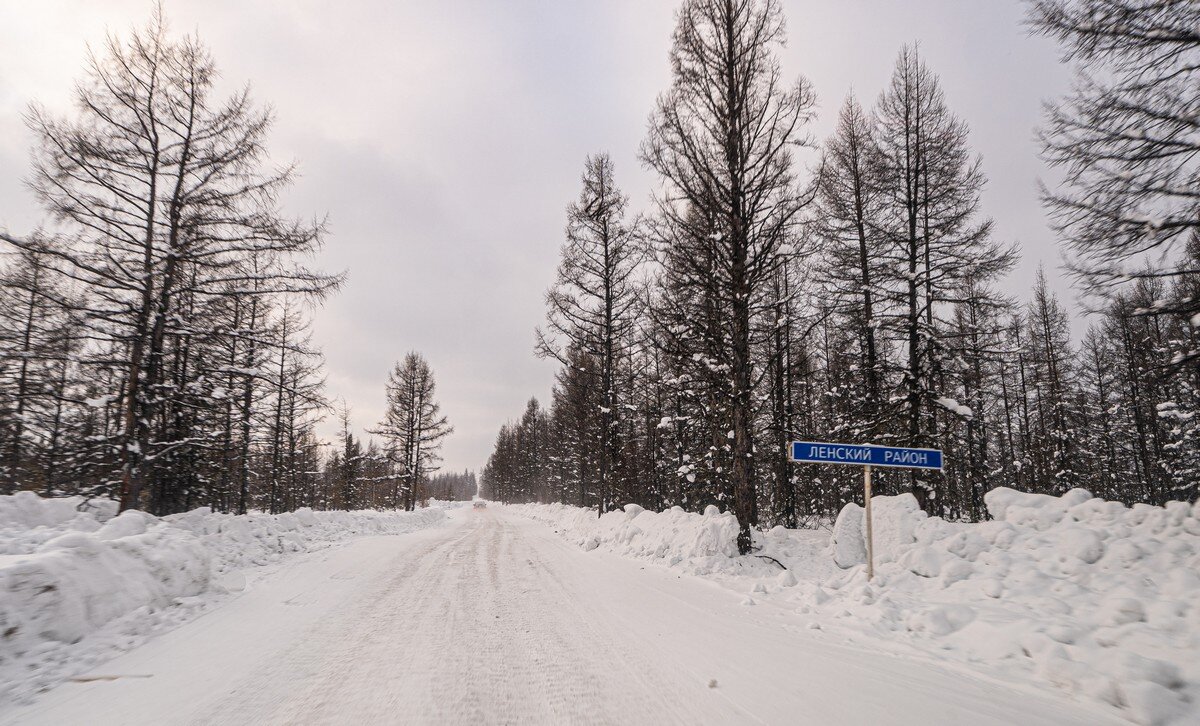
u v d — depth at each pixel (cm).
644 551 1136
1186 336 1812
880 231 1497
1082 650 400
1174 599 485
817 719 323
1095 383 3006
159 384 1134
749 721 321
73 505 1073
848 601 625
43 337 1011
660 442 2411
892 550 805
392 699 356
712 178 1057
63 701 353
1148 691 328
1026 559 648
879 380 1576
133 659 444
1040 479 2703
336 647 480
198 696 361
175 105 1157
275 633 529
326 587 778
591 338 1945
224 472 1775
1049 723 321
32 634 429
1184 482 2411
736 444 1025
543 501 5859
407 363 3594
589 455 2648
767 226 1066
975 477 1975
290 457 2700
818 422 2183
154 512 1544
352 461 3806
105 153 1059
